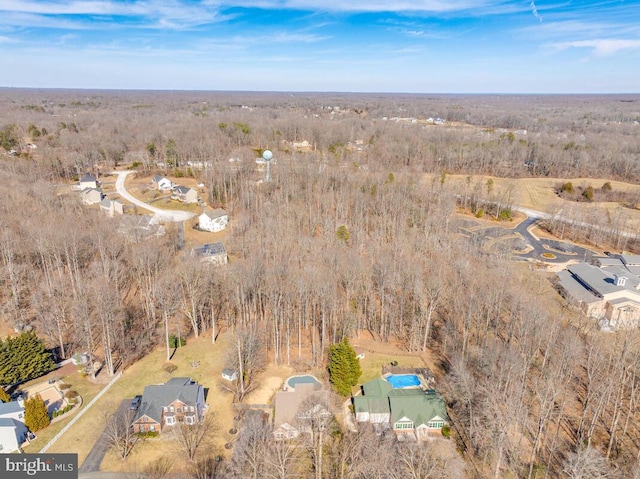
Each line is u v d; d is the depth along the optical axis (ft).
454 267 262.06
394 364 198.29
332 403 167.84
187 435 154.10
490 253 302.86
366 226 331.57
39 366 184.24
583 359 185.47
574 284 257.14
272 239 282.56
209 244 289.53
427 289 223.10
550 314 217.56
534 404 169.17
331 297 212.23
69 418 163.94
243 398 175.73
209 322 232.73
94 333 214.28
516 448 148.36
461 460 143.84
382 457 138.92
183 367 195.72
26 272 245.24
